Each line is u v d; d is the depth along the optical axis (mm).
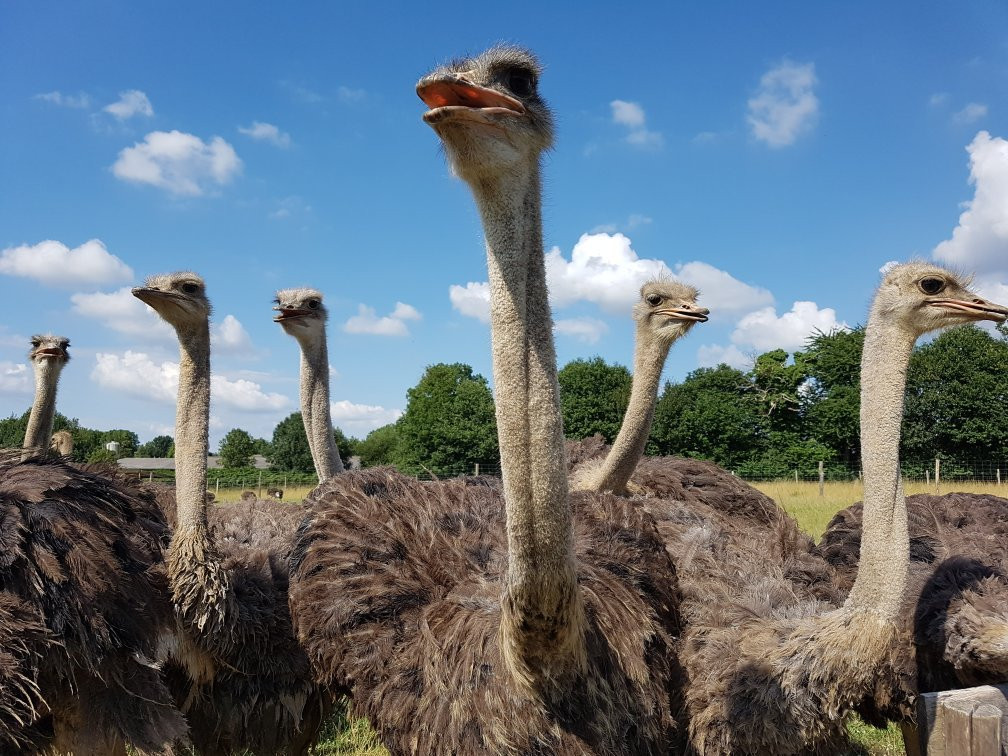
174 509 2318
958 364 14844
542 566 1094
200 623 1778
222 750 1919
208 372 2010
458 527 1623
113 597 1576
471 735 1222
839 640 1399
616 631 1285
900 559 1406
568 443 2756
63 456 1876
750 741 1438
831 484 10812
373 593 1472
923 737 1045
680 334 2359
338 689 1568
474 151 1063
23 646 1447
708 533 1878
